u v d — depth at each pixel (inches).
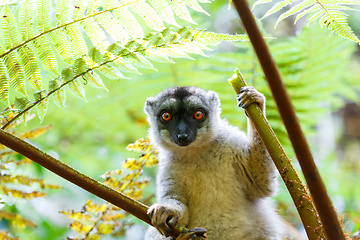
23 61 220.7
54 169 178.2
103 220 272.1
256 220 282.0
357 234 236.8
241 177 288.8
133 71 231.3
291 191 187.0
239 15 148.9
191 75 390.0
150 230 294.0
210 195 286.0
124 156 428.8
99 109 417.7
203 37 224.2
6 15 219.6
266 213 289.7
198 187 291.3
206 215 284.5
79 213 270.7
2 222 369.7
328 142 516.1
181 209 270.7
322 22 222.1
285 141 342.0
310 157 153.1
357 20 536.1
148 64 231.3
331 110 413.7
